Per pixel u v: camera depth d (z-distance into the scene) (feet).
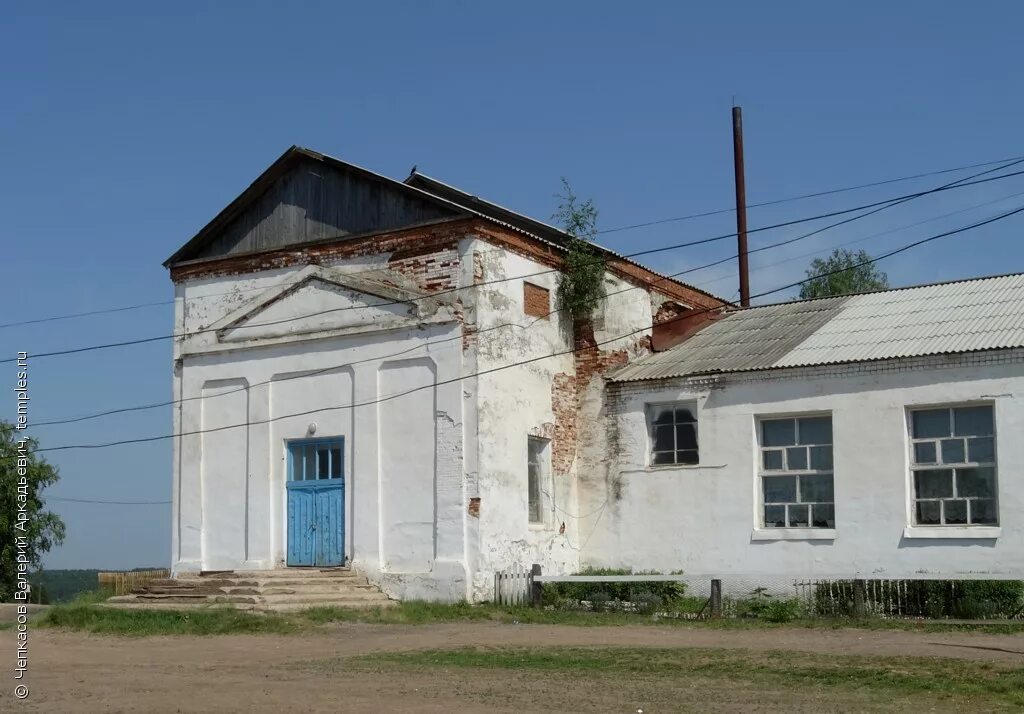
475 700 44.70
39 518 147.23
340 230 90.53
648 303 102.37
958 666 50.85
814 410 82.33
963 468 77.05
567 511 91.35
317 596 79.71
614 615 76.95
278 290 92.02
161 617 73.77
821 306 99.81
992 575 70.49
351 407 87.56
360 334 87.61
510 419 86.22
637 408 90.99
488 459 83.51
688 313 102.83
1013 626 65.16
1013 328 79.46
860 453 80.07
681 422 89.56
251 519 90.22
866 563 78.84
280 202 93.86
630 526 89.76
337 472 88.02
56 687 49.24
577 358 94.89
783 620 71.15
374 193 89.45
